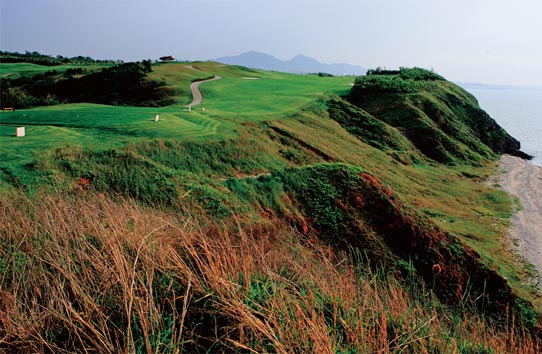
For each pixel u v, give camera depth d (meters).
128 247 4.25
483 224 28.52
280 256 5.12
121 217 5.15
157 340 2.92
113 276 3.54
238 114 39.78
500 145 64.69
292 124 40.28
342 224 18.47
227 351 3.18
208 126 30.62
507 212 32.31
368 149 42.66
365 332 3.56
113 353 2.88
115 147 22.20
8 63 93.88
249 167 25.80
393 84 63.78
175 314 3.45
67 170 18.61
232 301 3.32
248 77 86.00
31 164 18.12
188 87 64.62
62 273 3.69
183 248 4.36
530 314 14.91
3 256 4.25
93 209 5.58
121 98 62.72
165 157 23.27
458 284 15.93
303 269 4.66
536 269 21.45
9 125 27.12
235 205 18.06
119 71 69.31
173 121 30.84
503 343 4.28
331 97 56.56
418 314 4.48
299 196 20.25
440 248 17.45
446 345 3.83
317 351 3.02
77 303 3.52
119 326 3.25
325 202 19.62
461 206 32.75
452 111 64.00
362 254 16.83
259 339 3.20
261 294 3.81
